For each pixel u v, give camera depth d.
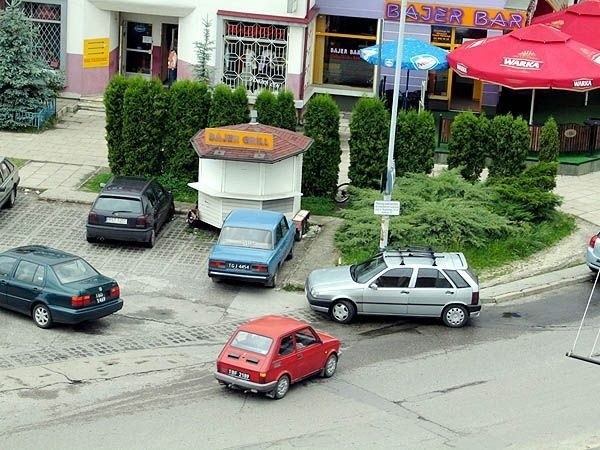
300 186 42.06
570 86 47.16
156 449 25.73
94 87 54.69
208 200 41.16
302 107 52.97
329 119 43.91
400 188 42.03
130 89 44.28
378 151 43.81
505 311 36.06
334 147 44.28
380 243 37.91
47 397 28.39
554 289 37.91
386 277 34.34
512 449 26.69
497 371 31.42
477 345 33.28
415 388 30.14
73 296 32.25
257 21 52.00
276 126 44.62
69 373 29.97
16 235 39.91
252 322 29.98
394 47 50.50
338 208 44.12
